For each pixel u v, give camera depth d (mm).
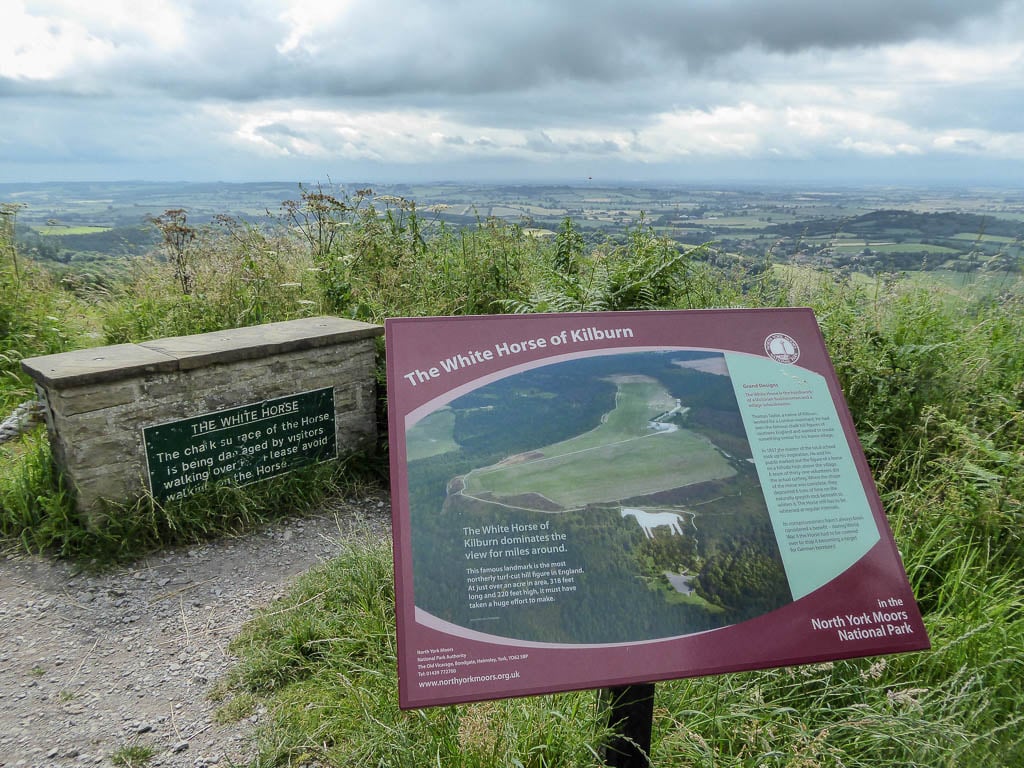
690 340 2445
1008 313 5152
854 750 2465
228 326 6336
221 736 2828
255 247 6953
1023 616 3018
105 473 4090
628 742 2230
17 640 3455
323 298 6527
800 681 2740
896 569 2186
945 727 2365
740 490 2217
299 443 4902
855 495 2268
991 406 4125
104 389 3979
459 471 2100
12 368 6289
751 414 2357
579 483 2141
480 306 6672
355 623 3266
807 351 2494
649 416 2283
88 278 7648
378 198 7363
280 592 3842
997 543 3365
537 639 1924
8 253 7266
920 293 5066
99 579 3947
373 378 5270
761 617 2057
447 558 1987
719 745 2477
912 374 4277
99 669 3258
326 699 2912
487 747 2285
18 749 2787
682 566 2074
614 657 1945
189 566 4102
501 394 2232
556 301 5543
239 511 4508
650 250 5992
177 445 4297
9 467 4547
